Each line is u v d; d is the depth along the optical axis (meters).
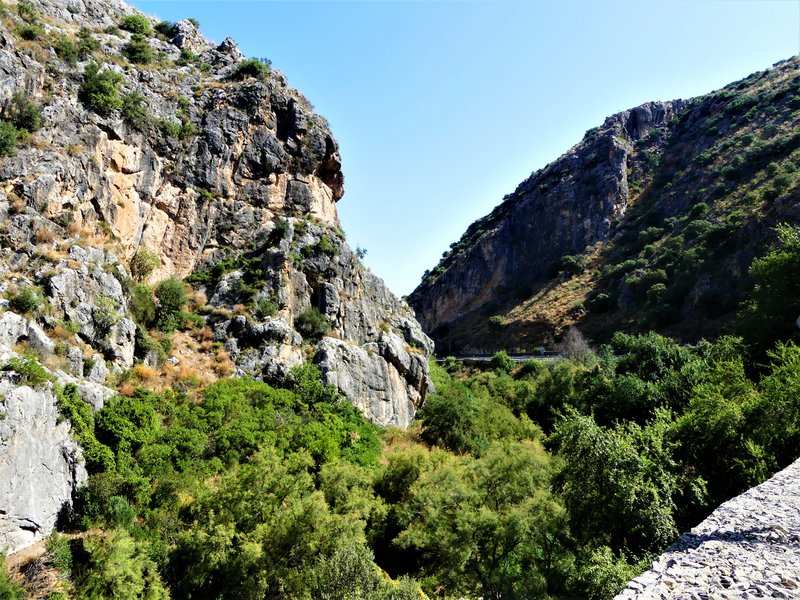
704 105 104.44
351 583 14.53
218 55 47.38
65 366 20.25
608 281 79.12
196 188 37.06
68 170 26.97
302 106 46.25
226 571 15.00
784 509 9.84
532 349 74.50
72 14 39.16
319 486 21.44
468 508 20.34
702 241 66.38
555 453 29.75
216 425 23.64
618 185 96.44
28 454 15.39
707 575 7.28
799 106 81.06
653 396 33.72
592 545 16.75
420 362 41.47
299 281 36.12
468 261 112.56
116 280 26.23
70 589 13.29
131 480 17.59
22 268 22.41
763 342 29.72
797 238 30.19
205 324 31.97
